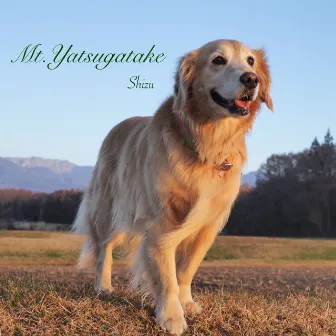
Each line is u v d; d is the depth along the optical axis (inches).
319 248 1027.3
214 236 193.3
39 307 175.3
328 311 206.4
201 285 360.8
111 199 231.8
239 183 191.5
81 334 162.2
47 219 1632.6
